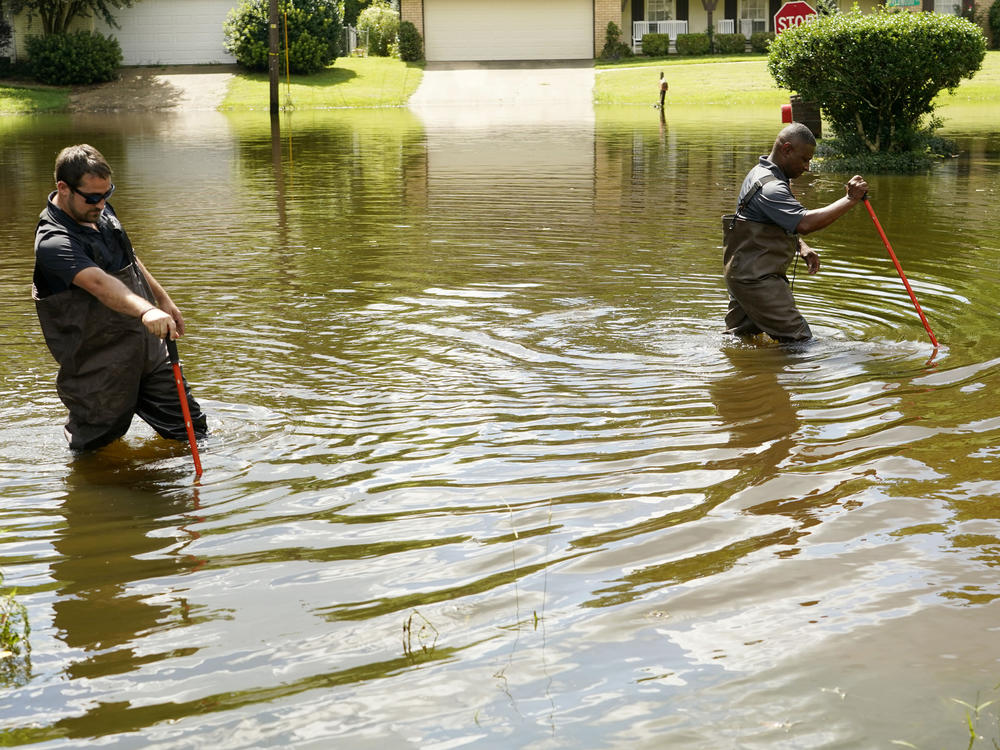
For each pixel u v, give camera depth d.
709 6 44.09
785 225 6.13
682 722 2.54
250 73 40.62
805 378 5.52
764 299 6.25
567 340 6.39
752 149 18.73
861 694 2.63
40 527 3.87
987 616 3.00
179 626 3.11
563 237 10.10
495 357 6.05
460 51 44.62
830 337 6.38
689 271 8.40
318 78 39.84
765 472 4.21
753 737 2.46
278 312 7.22
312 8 40.56
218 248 9.82
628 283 8.00
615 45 44.03
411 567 3.46
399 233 10.54
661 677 2.74
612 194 13.20
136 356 4.61
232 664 2.88
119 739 2.55
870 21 16.23
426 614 3.13
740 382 5.48
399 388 5.50
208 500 4.09
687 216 11.28
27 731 2.59
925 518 3.71
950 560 3.38
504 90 37.31
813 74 16.89
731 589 3.22
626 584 3.28
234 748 2.50
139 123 29.08
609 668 2.79
